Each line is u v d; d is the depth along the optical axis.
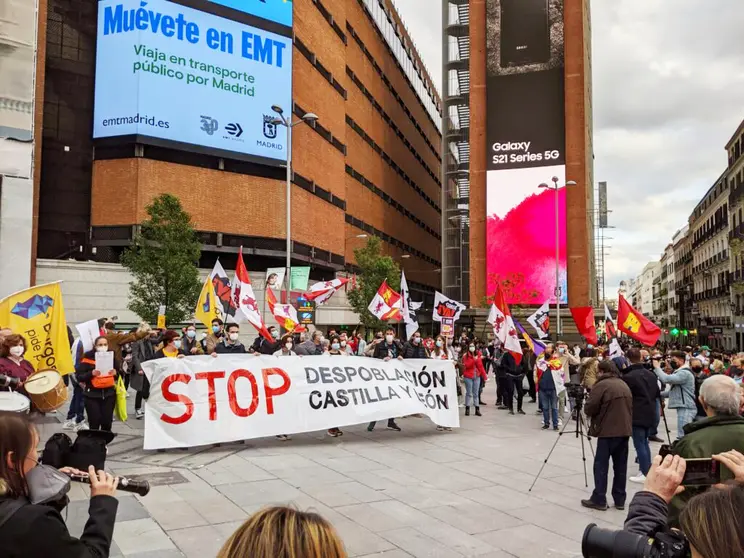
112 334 9.57
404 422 12.89
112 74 29.59
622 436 6.72
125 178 29.39
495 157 44.78
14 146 16.59
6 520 1.89
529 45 45.00
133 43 29.48
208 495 6.91
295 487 7.36
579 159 43.53
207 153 31.50
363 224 53.84
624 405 6.77
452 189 60.41
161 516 6.10
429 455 9.46
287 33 35.59
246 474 7.97
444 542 5.60
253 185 33.75
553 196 43.66
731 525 1.51
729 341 59.44
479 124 45.31
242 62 33.31
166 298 23.64
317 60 40.69
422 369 11.56
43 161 28.83
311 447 9.91
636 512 2.22
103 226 29.39
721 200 62.84
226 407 9.52
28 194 16.95
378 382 10.98
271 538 1.42
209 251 31.83
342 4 46.25
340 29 45.69
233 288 15.22
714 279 66.94
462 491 7.38
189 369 9.36
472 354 14.55
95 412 8.89
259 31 34.16
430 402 11.48
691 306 79.06
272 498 6.86
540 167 44.09
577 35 44.31
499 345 18.61
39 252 28.58
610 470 8.70
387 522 6.12
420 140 79.88
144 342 12.53
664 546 1.94
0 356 7.13
